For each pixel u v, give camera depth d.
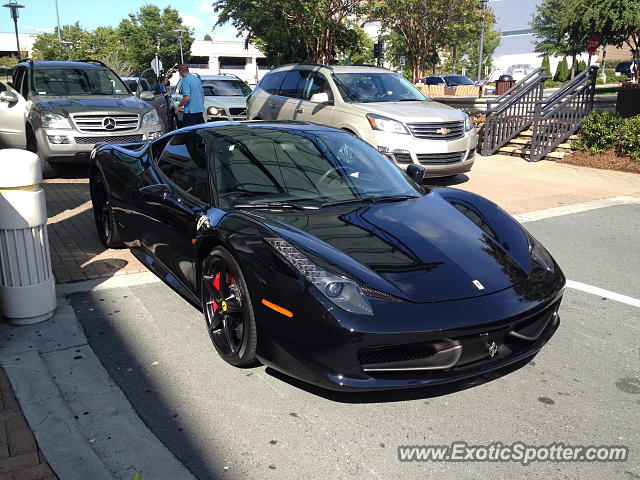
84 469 2.41
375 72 9.69
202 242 3.45
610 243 6.05
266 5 14.63
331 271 2.80
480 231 3.50
